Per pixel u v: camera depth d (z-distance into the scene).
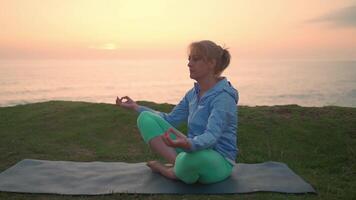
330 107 7.23
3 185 3.54
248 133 5.86
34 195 3.35
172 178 3.69
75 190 3.43
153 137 3.66
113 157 4.92
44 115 7.22
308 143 5.50
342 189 3.71
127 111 7.19
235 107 3.52
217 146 3.54
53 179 3.74
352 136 5.66
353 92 148.88
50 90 170.00
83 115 7.12
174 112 3.92
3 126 6.57
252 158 4.90
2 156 4.89
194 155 3.36
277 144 5.48
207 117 3.52
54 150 5.23
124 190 3.43
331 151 5.22
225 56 3.54
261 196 3.36
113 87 198.50
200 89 3.68
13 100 116.31
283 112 6.88
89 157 4.91
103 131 6.18
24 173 3.92
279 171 4.07
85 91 167.38
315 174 4.25
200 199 3.28
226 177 3.70
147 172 3.96
